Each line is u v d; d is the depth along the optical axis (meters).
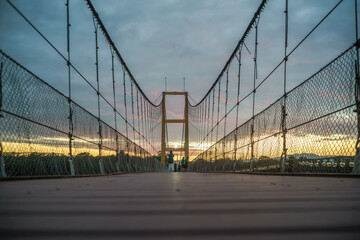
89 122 5.16
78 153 4.43
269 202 0.79
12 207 0.70
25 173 2.76
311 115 3.62
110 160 6.82
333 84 3.15
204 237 0.40
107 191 1.21
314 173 3.46
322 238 0.39
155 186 1.57
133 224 0.49
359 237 0.40
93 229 0.45
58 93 3.71
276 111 4.89
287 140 4.40
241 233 0.42
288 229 0.44
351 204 0.74
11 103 2.51
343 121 2.95
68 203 0.78
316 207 0.68
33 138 2.94
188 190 1.24
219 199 0.86
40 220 0.53
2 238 0.40
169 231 0.44
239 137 7.66
